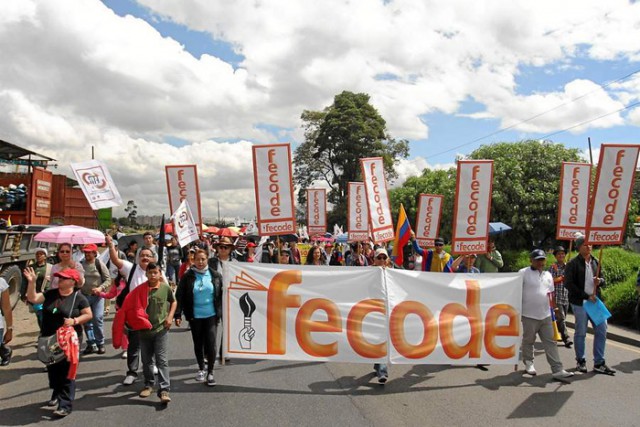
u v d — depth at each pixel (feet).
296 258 45.65
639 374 23.34
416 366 24.85
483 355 22.91
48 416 17.60
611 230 24.34
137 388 20.80
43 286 28.78
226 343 22.26
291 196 29.17
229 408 18.38
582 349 23.66
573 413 18.10
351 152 157.48
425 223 41.68
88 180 25.38
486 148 84.53
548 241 78.18
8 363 24.68
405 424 16.94
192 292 20.86
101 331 27.07
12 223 46.14
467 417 17.63
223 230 85.97
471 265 28.12
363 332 22.36
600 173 24.48
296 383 21.61
